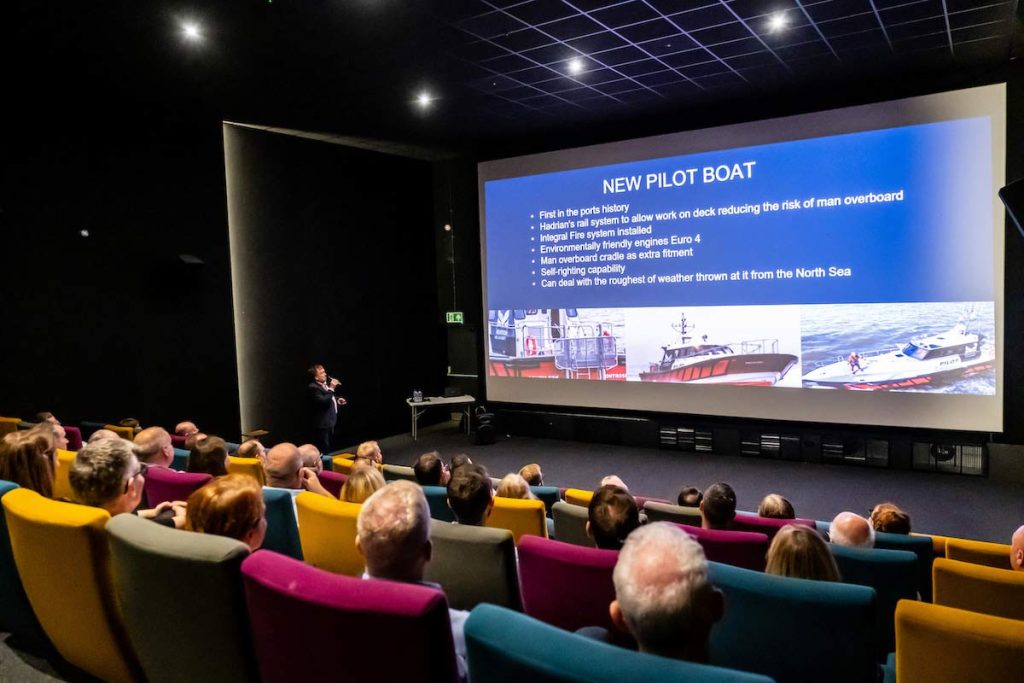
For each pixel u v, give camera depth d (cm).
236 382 779
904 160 675
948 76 666
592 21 519
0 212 564
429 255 1077
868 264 698
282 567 140
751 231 758
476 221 983
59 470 330
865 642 168
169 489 276
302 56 563
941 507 587
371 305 977
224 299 767
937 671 159
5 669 227
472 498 244
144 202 689
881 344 698
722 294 780
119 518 170
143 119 689
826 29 549
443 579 210
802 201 728
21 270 590
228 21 482
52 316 613
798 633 174
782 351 750
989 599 219
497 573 201
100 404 650
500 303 941
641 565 109
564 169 873
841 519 273
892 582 238
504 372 946
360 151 958
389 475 433
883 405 702
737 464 752
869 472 702
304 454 413
